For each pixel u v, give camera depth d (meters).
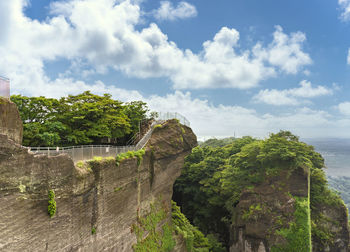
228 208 60.50
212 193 67.62
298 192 49.22
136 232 30.94
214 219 68.12
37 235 15.59
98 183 22.78
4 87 14.98
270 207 49.84
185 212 73.81
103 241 23.47
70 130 33.72
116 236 26.06
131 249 29.31
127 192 29.16
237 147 82.69
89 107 36.56
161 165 41.16
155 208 38.69
